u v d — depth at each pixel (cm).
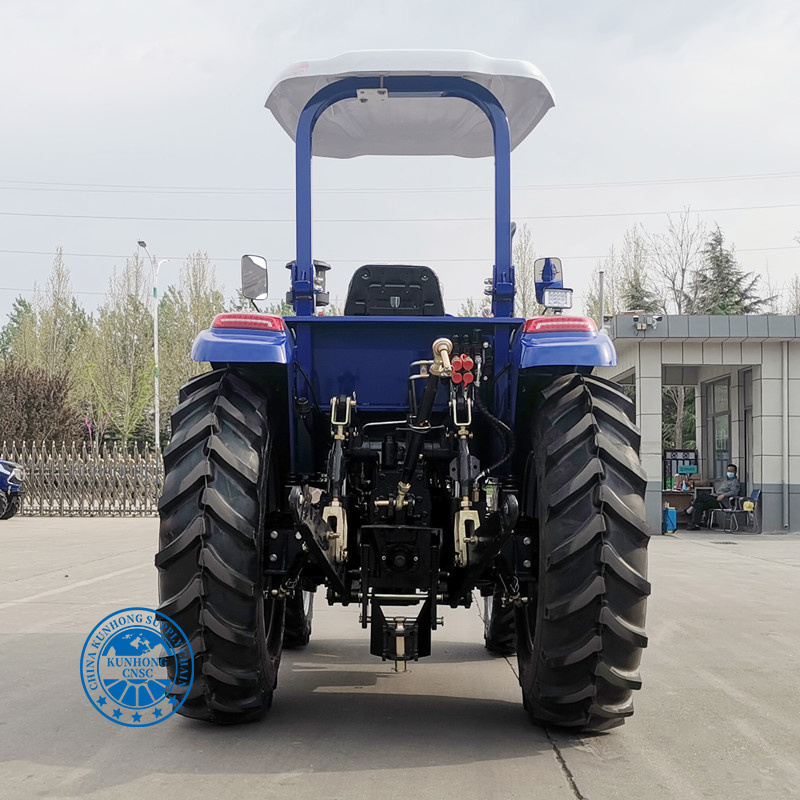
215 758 351
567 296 441
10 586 871
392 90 431
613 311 3831
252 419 383
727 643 625
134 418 4362
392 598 385
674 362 1744
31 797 311
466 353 398
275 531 398
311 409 408
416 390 406
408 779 328
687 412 3488
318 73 422
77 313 5388
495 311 418
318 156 570
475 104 453
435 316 420
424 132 535
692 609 785
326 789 317
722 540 1590
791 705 452
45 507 2044
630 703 375
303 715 418
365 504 416
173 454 373
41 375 3002
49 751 362
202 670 362
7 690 464
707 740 388
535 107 472
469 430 414
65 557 1141
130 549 1246
